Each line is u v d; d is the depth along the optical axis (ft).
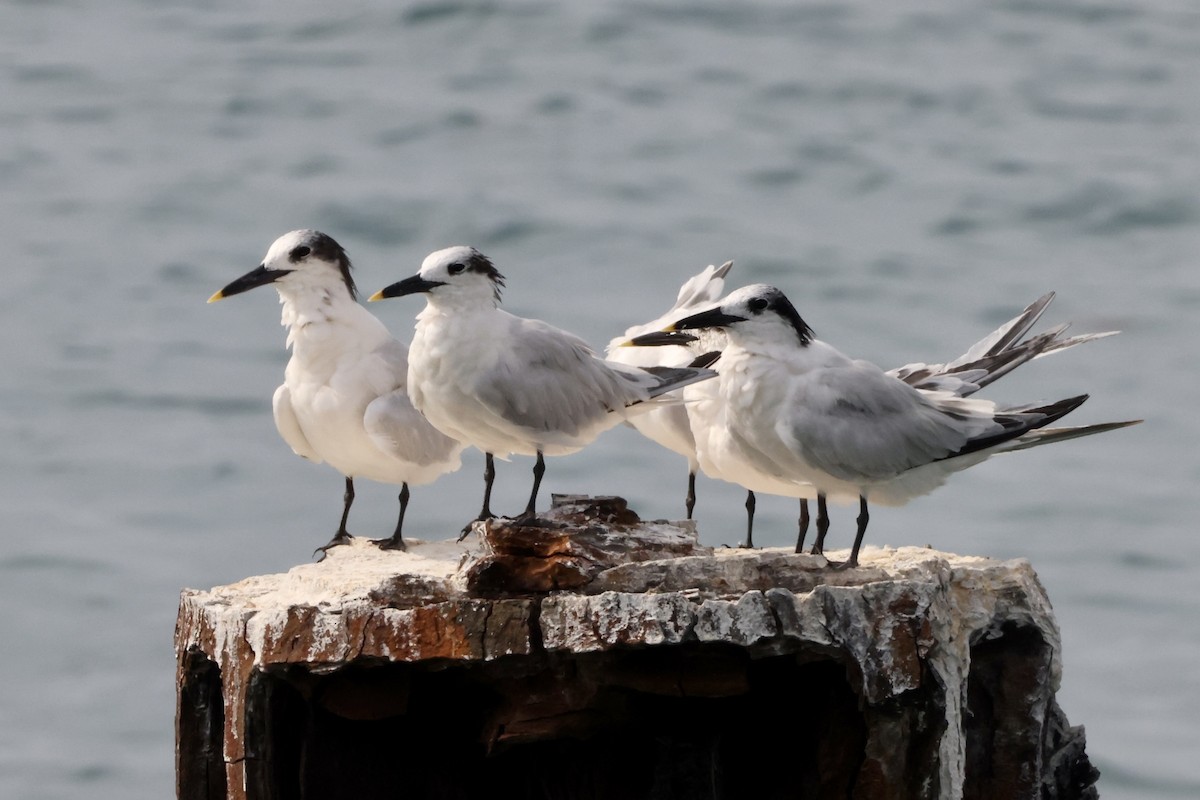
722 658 44.88
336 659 44.47
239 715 45.96
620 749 47.55
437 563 51.21
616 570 44.45
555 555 44.70
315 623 44.62
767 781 47.21
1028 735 47.52
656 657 45.01
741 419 50.44
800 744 46.50
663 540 46.06
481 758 48.37
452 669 46.50
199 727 48.96
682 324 49.98
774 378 49.60
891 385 49.65
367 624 44.32
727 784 47.55
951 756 44.91
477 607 43.93
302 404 56.34
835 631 43.37
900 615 43.68
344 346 55.93
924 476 50.42
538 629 43.93
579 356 52.49
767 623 43.09
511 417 51.49
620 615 43.19
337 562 51.96
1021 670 47.67
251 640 45.60
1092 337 56.34
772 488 55.72
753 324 49.93
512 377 51.16
